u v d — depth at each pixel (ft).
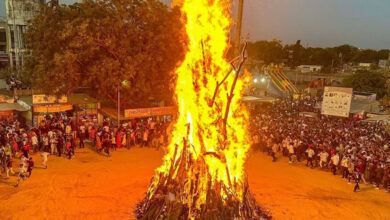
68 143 80.23
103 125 107.24
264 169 82.43
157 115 116.16
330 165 82.84
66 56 95.04
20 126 104.88
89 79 100.78
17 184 60.70
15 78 149.89
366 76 245.86
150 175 70.69
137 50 106.32
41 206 52.49
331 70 437.58
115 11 102.27
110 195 58.59
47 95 105.50
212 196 46.42
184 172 48.14
